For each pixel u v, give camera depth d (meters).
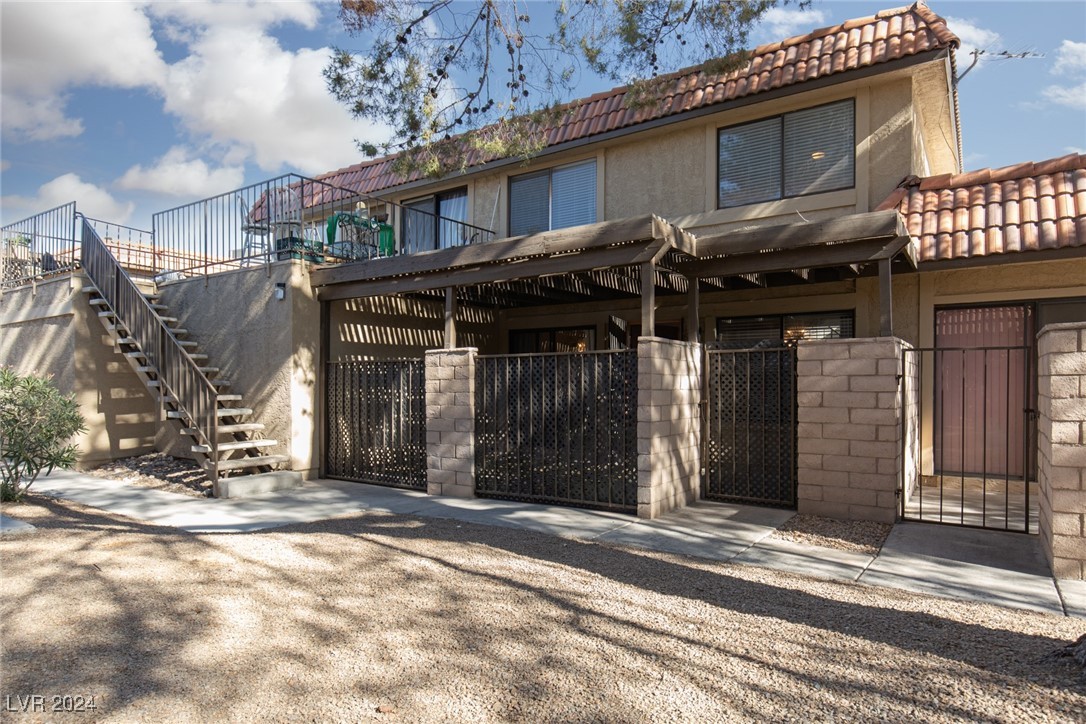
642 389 7.46
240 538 6.47
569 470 8.28
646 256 7.47
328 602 4.66
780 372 8.18
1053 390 5.29
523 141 8.92
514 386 8.74
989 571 5.49
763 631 4.18
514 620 4.36
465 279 8.93
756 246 7.68
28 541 6.06
